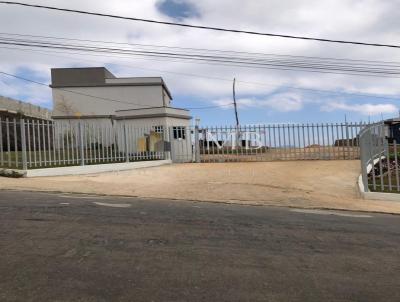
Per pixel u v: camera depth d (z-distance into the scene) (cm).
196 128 2339
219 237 701
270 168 1923
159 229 734
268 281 508
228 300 447
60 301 425
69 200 1014
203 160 2336
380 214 1080
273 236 727
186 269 536
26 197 1035
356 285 507
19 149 1605
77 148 1733
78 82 4231
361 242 713
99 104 4234
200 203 1120
